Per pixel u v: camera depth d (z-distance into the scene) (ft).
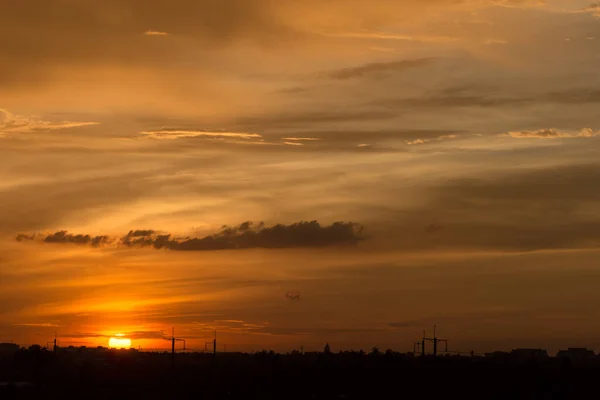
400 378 516.73
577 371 556.92
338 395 443.32
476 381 499.51
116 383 510.17
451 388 474.49
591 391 467.11
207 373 579.48
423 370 559.38
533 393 458.09
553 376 522.06
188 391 458.09
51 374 612.70
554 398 445.78
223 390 464.65
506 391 460.96
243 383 500.33
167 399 422.41
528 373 540.93
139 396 431.84
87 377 556.51
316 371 556.51
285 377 530.68
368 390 467.93
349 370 562.25
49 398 421.59
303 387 479.00
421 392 460.14
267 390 465.06
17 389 452.35
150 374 602.85
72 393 442.50
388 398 434.30
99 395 433.07
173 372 587.27
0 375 586.45
